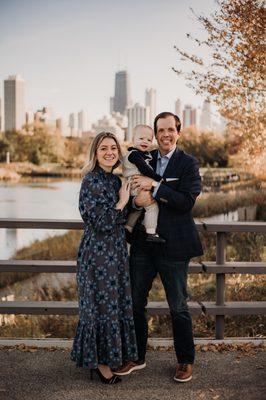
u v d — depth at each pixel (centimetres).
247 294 600
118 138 355
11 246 1577
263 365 376
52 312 405
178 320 354
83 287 345
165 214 348
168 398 328
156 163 363
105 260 341
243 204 1428
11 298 784
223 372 365
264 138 1038
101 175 349
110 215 337
